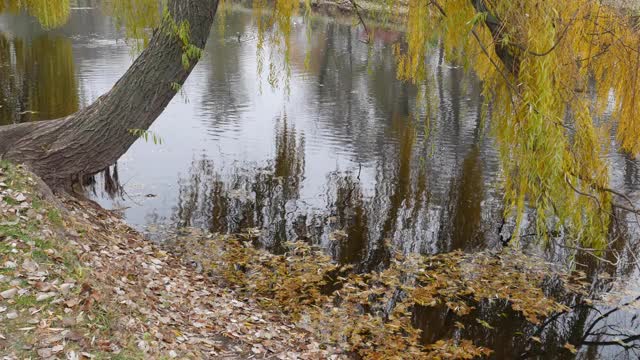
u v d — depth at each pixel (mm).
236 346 4637
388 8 6082
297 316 5645
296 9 6777
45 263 4422
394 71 20219
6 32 24344
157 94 6363
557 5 4660
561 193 4879
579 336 5730
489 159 11141
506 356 5355
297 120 13727
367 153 11398
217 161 10633
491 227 8172
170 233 7426
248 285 6219
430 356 5195
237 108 14594
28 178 5637
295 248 7324
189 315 4914
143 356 3859
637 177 9797
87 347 3732
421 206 8883
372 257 7207
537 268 7059
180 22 6082
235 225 7949
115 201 8367
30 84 15445
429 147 11836
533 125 4359
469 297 6332
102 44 22625
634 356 5414
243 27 28750
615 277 6930
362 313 5852
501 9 4715
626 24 5043
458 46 5391
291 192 9305
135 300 4586
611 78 5172
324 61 21547
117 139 6508
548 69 4324
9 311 3826
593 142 4895
